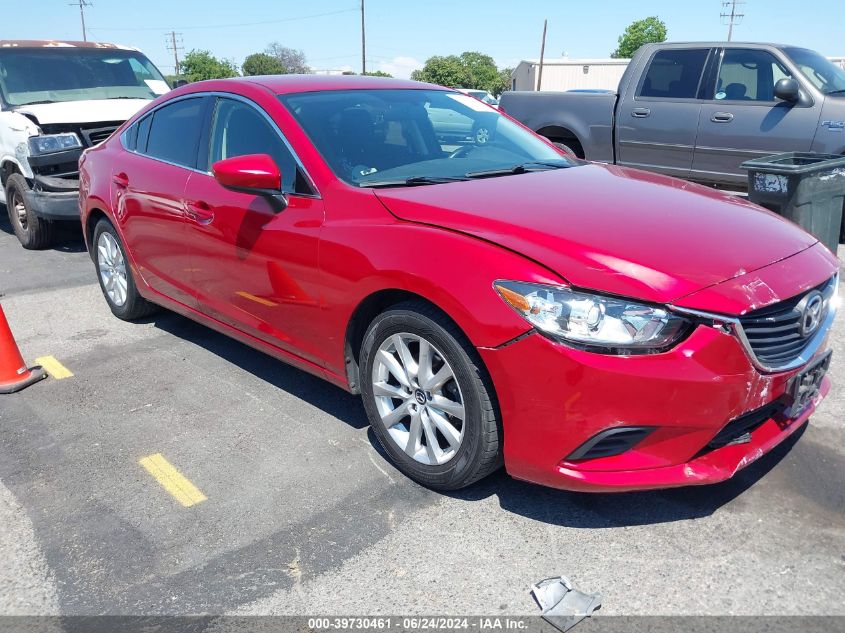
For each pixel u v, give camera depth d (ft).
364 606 7.61
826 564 7.95
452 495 9.49
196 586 7.97
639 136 26.53
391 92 13.05
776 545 8.28
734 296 7.75
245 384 13.20
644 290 7.63
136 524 9.11
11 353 13.20
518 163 12.25
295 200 10.71
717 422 7.84
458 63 271.69
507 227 8.63
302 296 10.60
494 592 7.75
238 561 8.36
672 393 7.55
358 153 11.08
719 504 9.07
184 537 8.82
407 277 8.84
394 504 9.34
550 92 29.01
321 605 7.64
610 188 10.59
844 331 15.06
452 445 9.05
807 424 10.98
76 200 21.84
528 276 7.95
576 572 8.00
